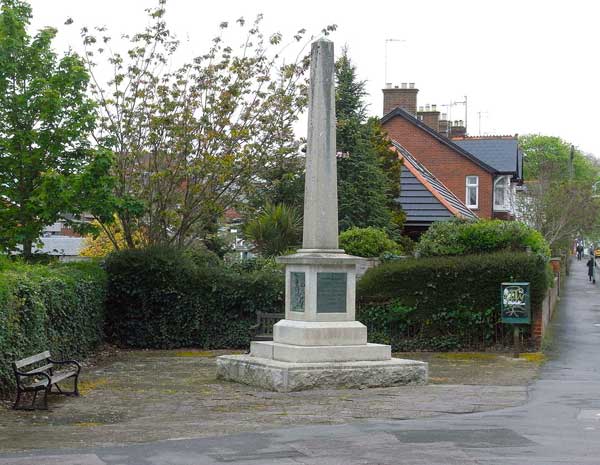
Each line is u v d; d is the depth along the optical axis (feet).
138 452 32.94
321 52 54.75
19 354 49.98
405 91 171.42
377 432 36.94
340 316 54.44
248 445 34.24
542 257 75.66
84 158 76.79
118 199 76.23
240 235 102.42
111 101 83.76
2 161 74.08
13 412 43.80
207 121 83.56
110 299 80.12
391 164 119.34
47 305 57.21
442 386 53.31
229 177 84.69
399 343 77.41
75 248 138.41
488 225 83.46
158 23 85.66
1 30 73.61
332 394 49.60
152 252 80.53
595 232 241.96
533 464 30.14
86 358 69.36
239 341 80.64
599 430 37.32
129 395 50.06
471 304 76.13
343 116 107.76
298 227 96.32
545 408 44.09
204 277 80.94
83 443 35.19
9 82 74.64
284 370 50.52
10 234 73.72
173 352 77.66
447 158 160.66
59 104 73.41
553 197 179.63
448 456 31.65
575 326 95.86
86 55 84.94
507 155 168.14
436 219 118.73
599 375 59.72
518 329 72.33
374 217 105.91
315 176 54.80
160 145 84.23
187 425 39.81
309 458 31.55
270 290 81.00
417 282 77.56
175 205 85.97
